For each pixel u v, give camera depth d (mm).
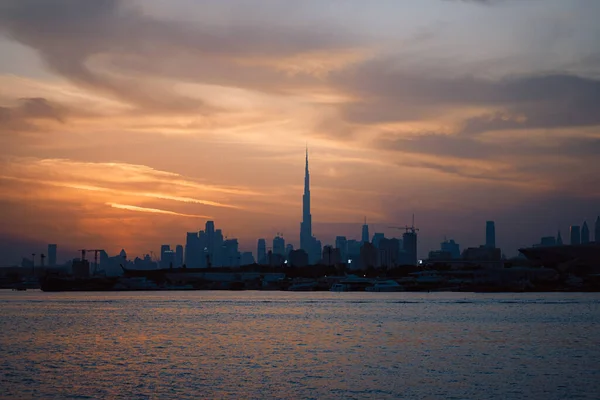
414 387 94750
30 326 197250
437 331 174125
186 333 173000
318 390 93000
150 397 89375
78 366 115750
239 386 96125
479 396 88875
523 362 117938
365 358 123438
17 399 89062
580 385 96062
